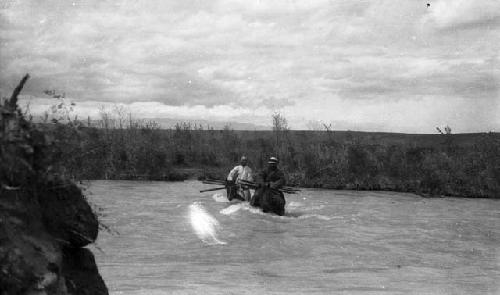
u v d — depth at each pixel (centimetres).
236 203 1877
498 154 2502
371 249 1183
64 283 393
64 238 440
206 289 766
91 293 455
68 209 443
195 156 3541
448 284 846
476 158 2550
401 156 2681
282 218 1614
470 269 988
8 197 385
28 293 352
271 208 1692
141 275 876
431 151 2756
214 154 3553
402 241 1277
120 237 1255
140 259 1025
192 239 1231
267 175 1788
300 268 965
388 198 2188
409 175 2548
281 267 967
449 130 3134
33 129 423
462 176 2439
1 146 387
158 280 830
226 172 2986
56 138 436
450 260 1073
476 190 2328
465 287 826
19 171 396
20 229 380
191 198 2020
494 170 2427
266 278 866
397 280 872
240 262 1015
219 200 1973
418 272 940
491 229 1466
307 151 2850
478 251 1167
